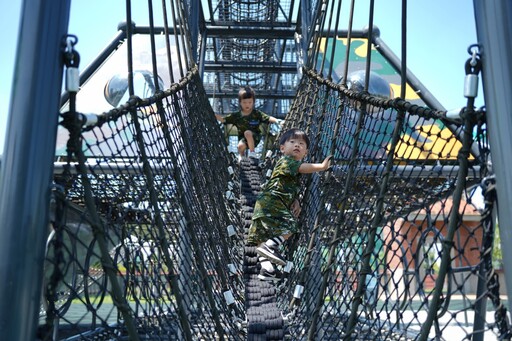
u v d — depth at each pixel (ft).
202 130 15.37
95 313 4.92
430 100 21.01
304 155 13.84
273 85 34.42
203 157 14.44
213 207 13.78
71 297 4.70
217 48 31.53
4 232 4.26
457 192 4.58
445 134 18.19
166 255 6.62
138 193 6.29
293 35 28.71
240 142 24.27
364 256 6.32
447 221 4.74
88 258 4.92
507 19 4.27
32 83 4.55
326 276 8.43
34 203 4.33
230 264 13.73
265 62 30.68
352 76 19.16
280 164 13.61
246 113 24.68
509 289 3.97
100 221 4.83
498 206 4.13
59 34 4.73
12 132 4.47
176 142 10.35
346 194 8.27
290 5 28.25
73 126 4.79
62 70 4.75
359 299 6.26
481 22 4.42
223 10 28.58
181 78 12.35
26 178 4.35
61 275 4.44
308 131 15.15
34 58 4.60
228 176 21.24
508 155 4.08
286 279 14.01
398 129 6.34
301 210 14.11
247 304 12.18
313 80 15.65
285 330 10.82
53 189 4.51
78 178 5.69
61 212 4.54
